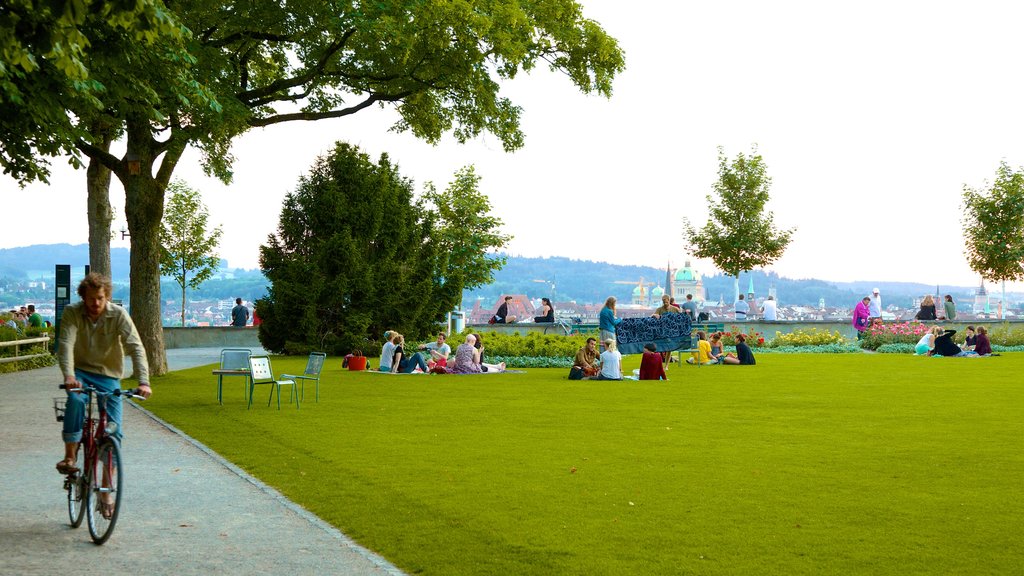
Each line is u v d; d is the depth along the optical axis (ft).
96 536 25.03
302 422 50.52
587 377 80.12
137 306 79.87
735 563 23.36
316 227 122.11
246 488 32.37
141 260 79.56
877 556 23.98
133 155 77.56
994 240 165.68
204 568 22.68
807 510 29.12
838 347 131.44
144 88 55.42
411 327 122.72
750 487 32.68
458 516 28.30
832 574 22.47
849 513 28.71
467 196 170.40
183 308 176.24
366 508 29.40
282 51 89.15
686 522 27.55
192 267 177.68
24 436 44.32
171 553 24.04
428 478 34.32
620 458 38.68
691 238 171.83
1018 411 55.77
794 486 32.86
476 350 88.28
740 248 167.84
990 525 27.25
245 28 77.41
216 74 72.02
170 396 64.28
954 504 29.99
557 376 84.12
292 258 123.13
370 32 73.56
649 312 493.36
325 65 83.35
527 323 148.66
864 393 67.41
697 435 45.50
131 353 27.02
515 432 46.60
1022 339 134.21
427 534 26.20
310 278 119.44
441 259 130.21
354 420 51.37
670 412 55.26
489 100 84.69
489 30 78.84
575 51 86.38
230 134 77.41
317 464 37.29
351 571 22.50
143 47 53.88
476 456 39.19
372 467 36.58
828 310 434.30
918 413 54.75
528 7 83.87
